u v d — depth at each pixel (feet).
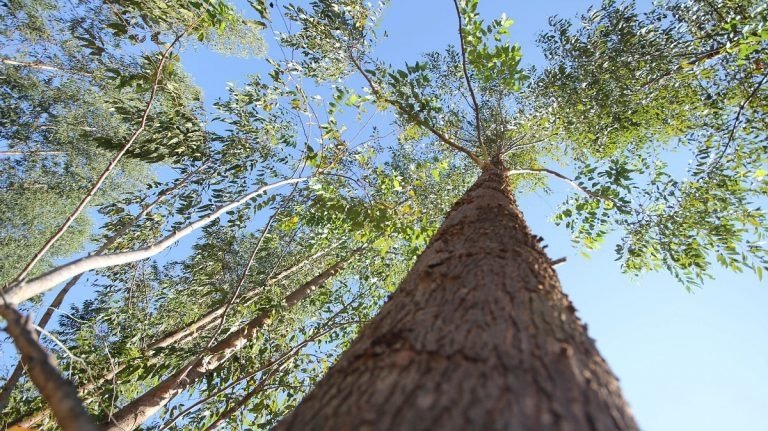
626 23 17.71
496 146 18.98
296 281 24.07
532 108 20.63
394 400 2.69
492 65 14.70
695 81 17.74
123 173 34.58
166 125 13.15
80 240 35.68
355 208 13.75
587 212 15.20
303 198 14.94
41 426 12.15
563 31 19.53
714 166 15.01
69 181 32.22
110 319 16.01
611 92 17.43
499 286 4.25
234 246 20.35
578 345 3.53
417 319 3.83
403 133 17.25
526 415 2.45
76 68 29.48
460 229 6.73
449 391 2.67
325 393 3.19
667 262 14.74
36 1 27.66
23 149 30.89
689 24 17.31
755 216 13.82
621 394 3.25
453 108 20.67
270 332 16.84
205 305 21.43
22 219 31.27
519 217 7.83
